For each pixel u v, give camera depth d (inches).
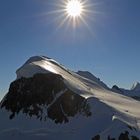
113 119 3368.6
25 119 3641.7
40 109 3715.6
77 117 3582.7
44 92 3870.6
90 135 3250.5
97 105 3673.7
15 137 3373.5
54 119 3585.1
